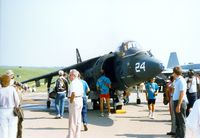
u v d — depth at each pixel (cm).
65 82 1498
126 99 2255
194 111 369
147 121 1388
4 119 726
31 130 1138
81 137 1002
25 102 2691
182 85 886
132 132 1099
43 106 2245
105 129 1167
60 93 1478
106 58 1664
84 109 1134
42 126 1236
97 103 1936
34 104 2445
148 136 1023
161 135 1041
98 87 1586
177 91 905
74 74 921
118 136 1022
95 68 1706
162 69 1389
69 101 919
